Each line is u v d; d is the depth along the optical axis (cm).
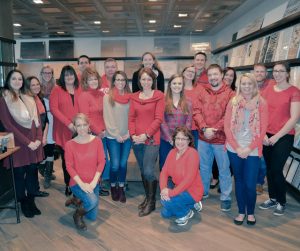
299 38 327
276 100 284
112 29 845
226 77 366
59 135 332
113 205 316
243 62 504
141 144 295
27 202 295
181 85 288
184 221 269
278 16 452
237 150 250
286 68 277
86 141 276
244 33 614
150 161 290
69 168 269
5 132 276
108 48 986
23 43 1002
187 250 229
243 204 269
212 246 235
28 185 295
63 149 331
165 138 299
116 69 347
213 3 579
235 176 265
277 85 288
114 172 320
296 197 329
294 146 335
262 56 424
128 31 882
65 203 315
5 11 381
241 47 535
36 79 350
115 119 313
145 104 288
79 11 625
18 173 286
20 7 588
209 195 342
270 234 253
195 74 328
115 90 316
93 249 232
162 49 987
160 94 293
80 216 267
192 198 266
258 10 596
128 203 321
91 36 970
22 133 280
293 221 277
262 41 440
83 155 270
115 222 278
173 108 294
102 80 345
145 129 291
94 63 913
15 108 277
